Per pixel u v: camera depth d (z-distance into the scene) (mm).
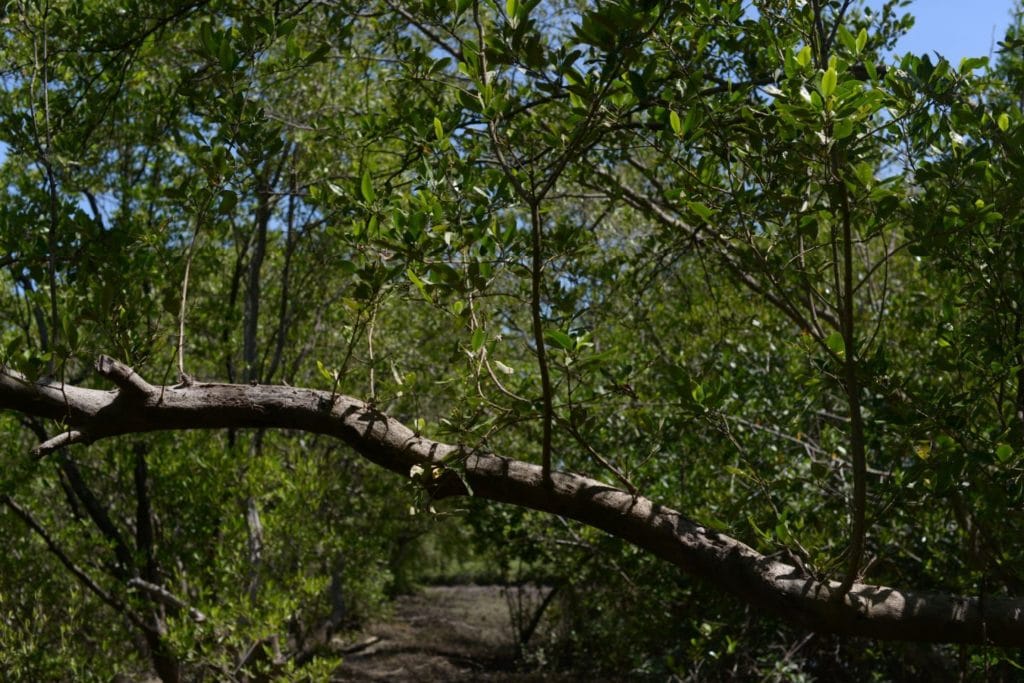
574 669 10430
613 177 4680
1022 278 2912
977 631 2100
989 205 2328
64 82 5105
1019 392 3055
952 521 4738
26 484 7910
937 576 5152
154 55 5820
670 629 6777
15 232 3189
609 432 6348
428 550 22828
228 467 8609
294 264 11430
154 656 8250
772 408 5391
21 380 2271
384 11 3732
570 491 2299
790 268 3332
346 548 10164
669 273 5465
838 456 5176
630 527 2283
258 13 3705
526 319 4773
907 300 5613
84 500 8859
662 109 2527
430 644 16766
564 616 10969
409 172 4105
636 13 1824
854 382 2102
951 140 2527
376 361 2605
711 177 2934
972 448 2523
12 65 4145
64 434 2275
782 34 3105
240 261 10508
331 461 11672
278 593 7957
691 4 2670
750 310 6133
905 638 2129
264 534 9078
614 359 3977
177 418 2328
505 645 16391
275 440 10203
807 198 2801
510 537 8203
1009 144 2473
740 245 3893
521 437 7473
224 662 7715
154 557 8766
